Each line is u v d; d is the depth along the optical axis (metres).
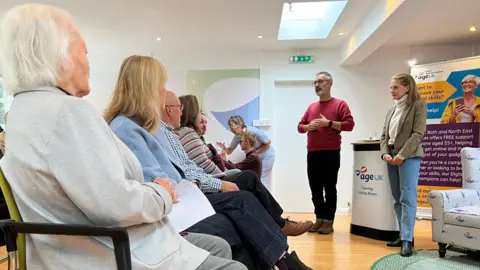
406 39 4.32
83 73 0.89
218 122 4.93
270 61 4.91
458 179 4.06
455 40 4.36
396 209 2.88
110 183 0.72
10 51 0.78
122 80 1.41
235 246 1.39
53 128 0.72
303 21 4.40
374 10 3.38
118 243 0.71
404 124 2.69
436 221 2.58
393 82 2.78
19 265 0.77
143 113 1.40
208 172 2.03
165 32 4.05
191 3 3.20
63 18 0.85
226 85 4.94
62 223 0.75
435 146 4.22
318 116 3.57
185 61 4.96
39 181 0.73
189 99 2.32
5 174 0.75
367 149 3.30
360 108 4.80
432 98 4.27
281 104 4.97
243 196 1.51
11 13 0.81
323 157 3.44
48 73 0.79
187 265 0.87
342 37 4.36
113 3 3.18
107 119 1.40
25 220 0.75
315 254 2.69
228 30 4.00
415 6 2.84
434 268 2.32
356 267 2.38
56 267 0.75
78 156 0.71
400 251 2.69
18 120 0.75
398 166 2.73
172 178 1.44
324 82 3.50
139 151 1.28
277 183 4.93
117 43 4.46
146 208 0.79
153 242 0.85
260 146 4.30
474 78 4.02
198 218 1.19
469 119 4.04
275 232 1.47
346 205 4.80
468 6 3.18
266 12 3.44
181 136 2.07
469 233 2.38
